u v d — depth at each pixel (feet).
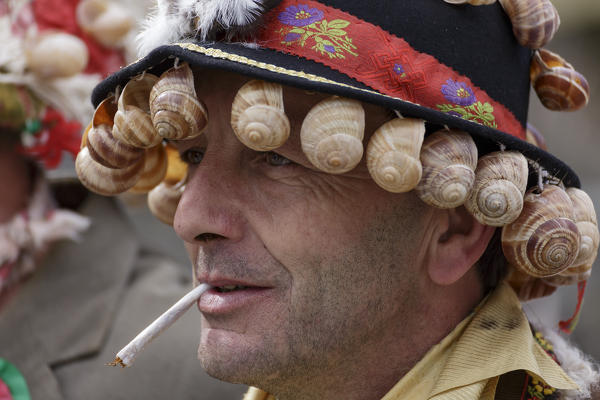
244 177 14.49
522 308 15.96
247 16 13.64
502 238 14.53
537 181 14.85
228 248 14.39
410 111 13.07
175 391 23.99
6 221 25.79
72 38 25.14
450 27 14.33
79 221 26.08
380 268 14.47
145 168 16.81
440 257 14.97
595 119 47.98
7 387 24.02
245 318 14.30
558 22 15.20
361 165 14.21
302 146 13.11
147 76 14.40
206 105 14.55
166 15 14.35
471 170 13.48
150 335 14.21
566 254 14.19
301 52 13.60
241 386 24.54
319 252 14.20
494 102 14.78
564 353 16.21
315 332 14.25
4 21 24.80
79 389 24.13
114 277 25.85
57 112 25.50
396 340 14.85
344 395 14.83
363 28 13.82
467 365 14.49
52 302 25.26
